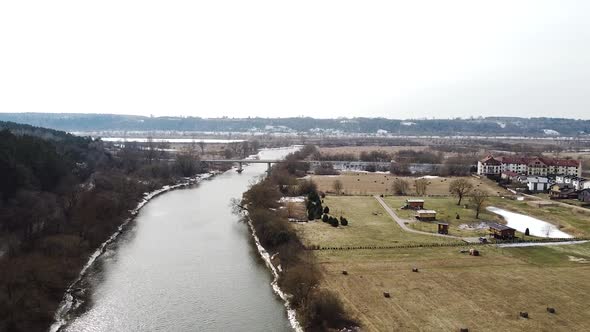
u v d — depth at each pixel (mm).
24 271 98625
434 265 110500
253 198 173250
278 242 125625
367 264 110938
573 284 98938
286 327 86250
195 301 97750
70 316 90812
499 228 134500
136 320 89375
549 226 151375
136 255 126625
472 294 93750
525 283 99500
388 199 195125
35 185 144625
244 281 108500
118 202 164750
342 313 85500
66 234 126562
